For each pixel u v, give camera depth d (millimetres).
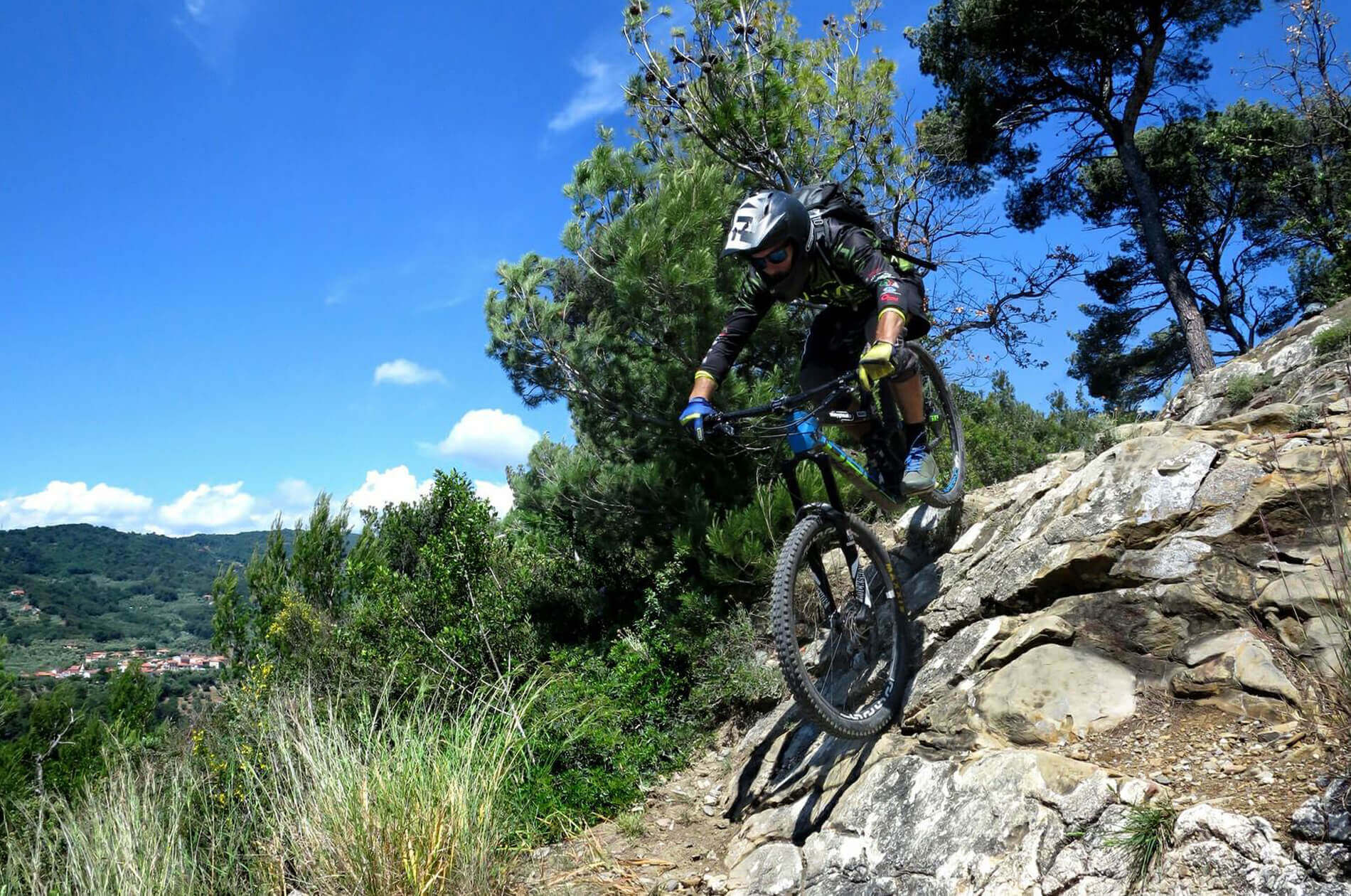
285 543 11508
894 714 3609
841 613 4051
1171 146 18578
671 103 10117
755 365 7359
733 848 3666
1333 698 2541
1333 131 13484
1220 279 19422
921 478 3672
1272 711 2645
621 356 7406
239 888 4098
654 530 7477
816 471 6020
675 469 7172
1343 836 2066
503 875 3803
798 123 9633
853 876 2996
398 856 3607
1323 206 14086
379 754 4121
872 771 3395
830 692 4270
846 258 3484
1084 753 2857
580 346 7703
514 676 6375
